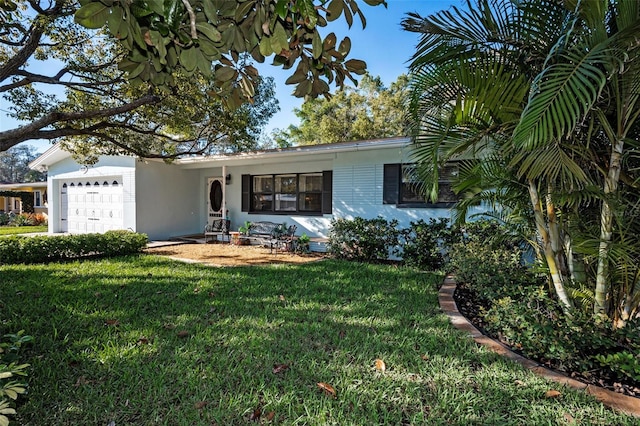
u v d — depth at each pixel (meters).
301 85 1.78
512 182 3.55
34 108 7.19
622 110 2.70
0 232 15.26
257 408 2.22
